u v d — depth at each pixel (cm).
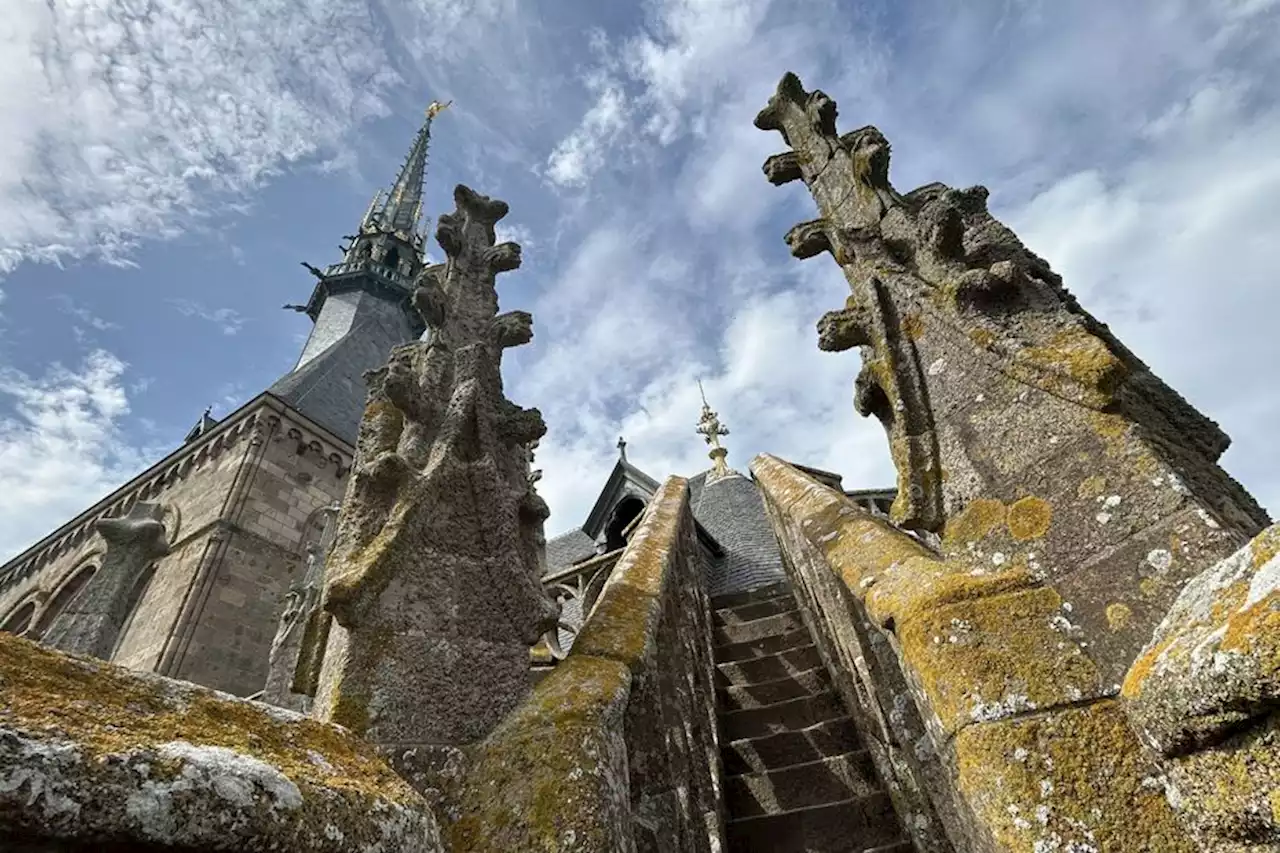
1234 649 118
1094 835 155
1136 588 179
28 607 2611
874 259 302
